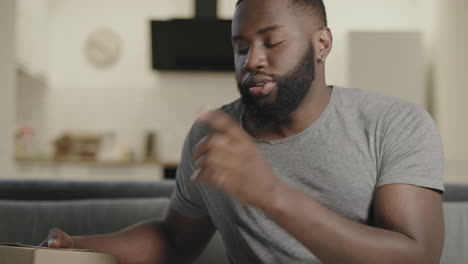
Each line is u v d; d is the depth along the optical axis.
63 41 5.66
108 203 1.55
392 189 0.90
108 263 0.87
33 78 5.21
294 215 0.69
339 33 5.62
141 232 1.18
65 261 0.82
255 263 1.08
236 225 1.06
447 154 4.66
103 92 5.65
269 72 0.92
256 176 0.66
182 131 5.62
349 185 0.97
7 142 3.81
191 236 1.23
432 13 5.12
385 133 0.97
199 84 5.65
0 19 3.84
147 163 4.99
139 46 5.66
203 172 0.65
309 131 1.00
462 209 1.49
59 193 1.68
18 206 1.52
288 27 0.91
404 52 5.02
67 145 5.18
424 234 0.84
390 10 5.62
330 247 0.73
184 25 5.27
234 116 1.09
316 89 0.99
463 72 4.23
